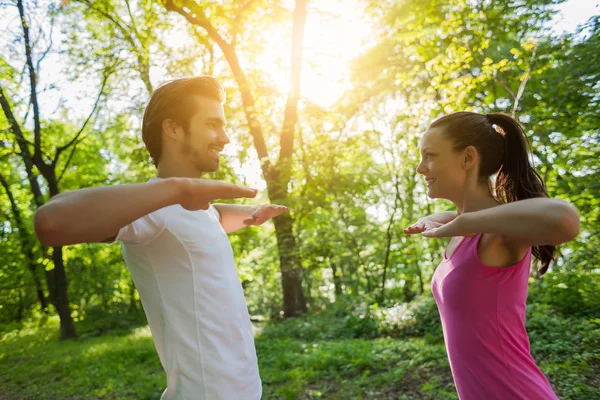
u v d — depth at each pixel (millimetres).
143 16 12500
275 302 20641
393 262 15164
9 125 11625
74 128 16172
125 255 1392
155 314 1346
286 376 5633
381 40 12820
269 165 11328
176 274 1309
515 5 6719
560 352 4980
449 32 7324
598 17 5645
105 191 772
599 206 5449
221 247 1405
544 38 6320
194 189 825
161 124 1389
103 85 12000
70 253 16062
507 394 1256
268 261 19078
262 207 1714
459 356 1332
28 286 16969
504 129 1427
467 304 1287
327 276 19969
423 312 8508
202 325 1305
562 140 6105
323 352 6387
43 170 12250
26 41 11398
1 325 16938
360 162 14781
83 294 16484
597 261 5684
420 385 4859
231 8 11547
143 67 12227
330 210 11953
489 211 1063
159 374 6570
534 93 6500
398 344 6676
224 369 1312
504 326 1270
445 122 1389
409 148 9148
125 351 8383
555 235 982
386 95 14070
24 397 5996
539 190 1418
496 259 1250
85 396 5758
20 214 15891
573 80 5844
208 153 1411
